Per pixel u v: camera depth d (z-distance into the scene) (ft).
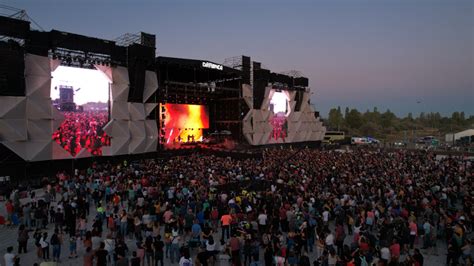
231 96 208.23
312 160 129.59
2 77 103.60
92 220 66.95
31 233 60.23
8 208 63.62
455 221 53.01
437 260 51.19
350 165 114.11
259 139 207.51
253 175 93.91
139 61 144.87
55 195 78.84
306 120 250.98
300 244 46.42
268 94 212.64
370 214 56.13
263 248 50.93
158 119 160.66
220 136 207.21
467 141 341.62
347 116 626.64
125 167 117.19
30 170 112.47
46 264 38.52
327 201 62.18
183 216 57.62
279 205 61.05
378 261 38.45
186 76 215.10
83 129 126.11
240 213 56.44
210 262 43.62
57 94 118.52
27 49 110.52
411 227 52.85
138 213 55.67
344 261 39.06
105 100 133.59
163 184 78.13
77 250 53.11
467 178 91.25
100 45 130.41
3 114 103.04
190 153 173.27
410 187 74.79
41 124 113.60
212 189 73.46
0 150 104.99
